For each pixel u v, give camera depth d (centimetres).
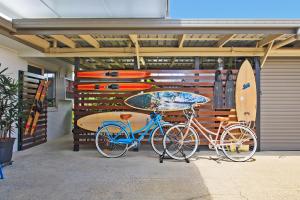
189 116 550
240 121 589
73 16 423
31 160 507
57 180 388
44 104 707
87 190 349
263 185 371
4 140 460
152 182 382
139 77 594
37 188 355
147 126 552
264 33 412
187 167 462
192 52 590
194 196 331
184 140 517
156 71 595
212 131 585
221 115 592
